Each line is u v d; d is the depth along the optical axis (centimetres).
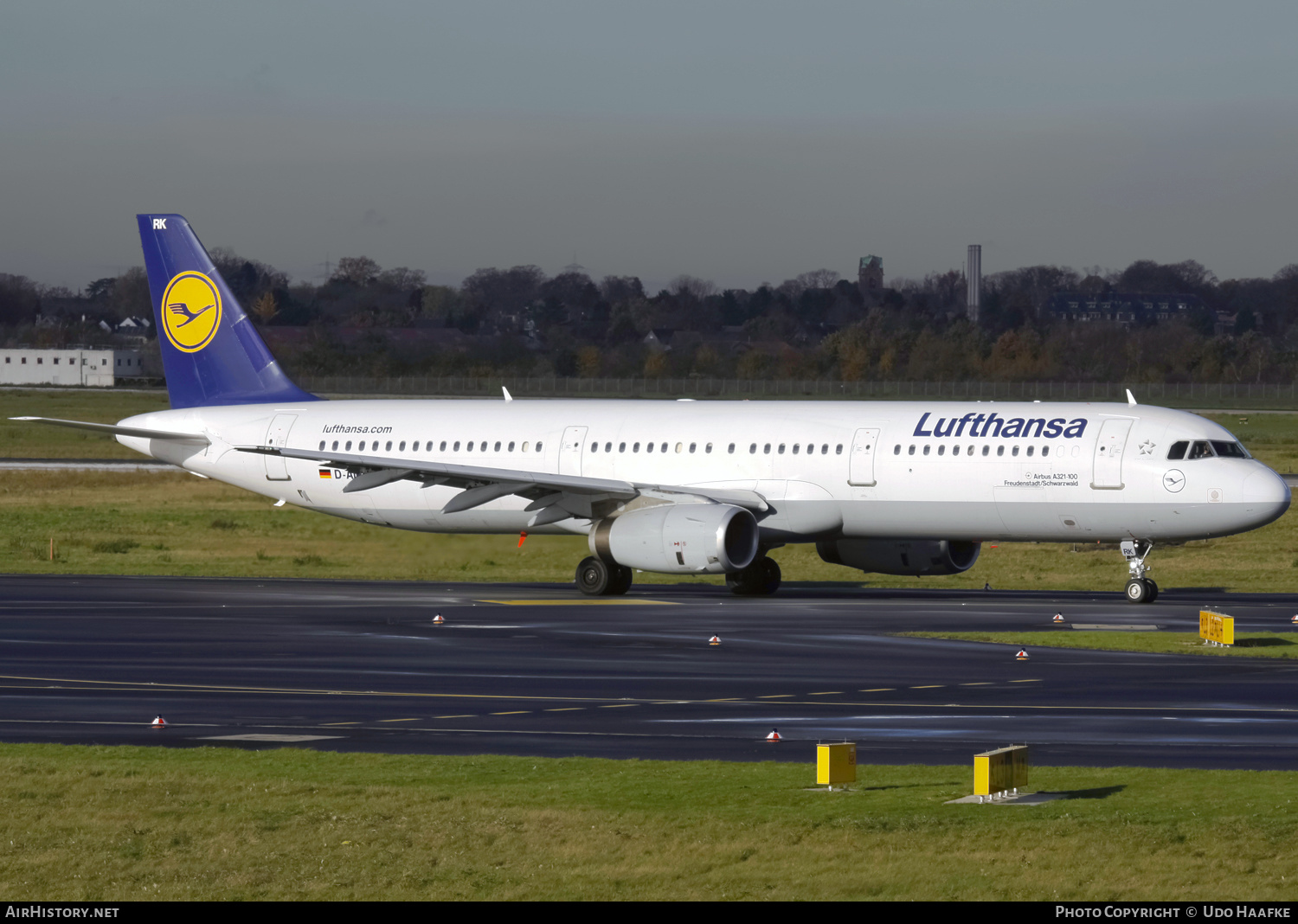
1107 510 16012
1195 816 6725
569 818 6781
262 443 19675
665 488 17412
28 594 16825
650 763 8012
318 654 12456
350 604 16050
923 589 18150
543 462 18388
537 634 13675
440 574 19538
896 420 17050
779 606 15962
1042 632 13662
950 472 16500
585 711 9838
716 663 11962
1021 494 16262
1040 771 7756
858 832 6488
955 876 5928
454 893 5822
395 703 10162
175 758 8200
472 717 9625
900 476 16688
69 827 6719
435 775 7725
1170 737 8838
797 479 17162
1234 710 9762
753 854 6244
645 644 13062
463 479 17712
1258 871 5956
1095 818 6694
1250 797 7106
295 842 6481
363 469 18438
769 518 17238
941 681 11044
